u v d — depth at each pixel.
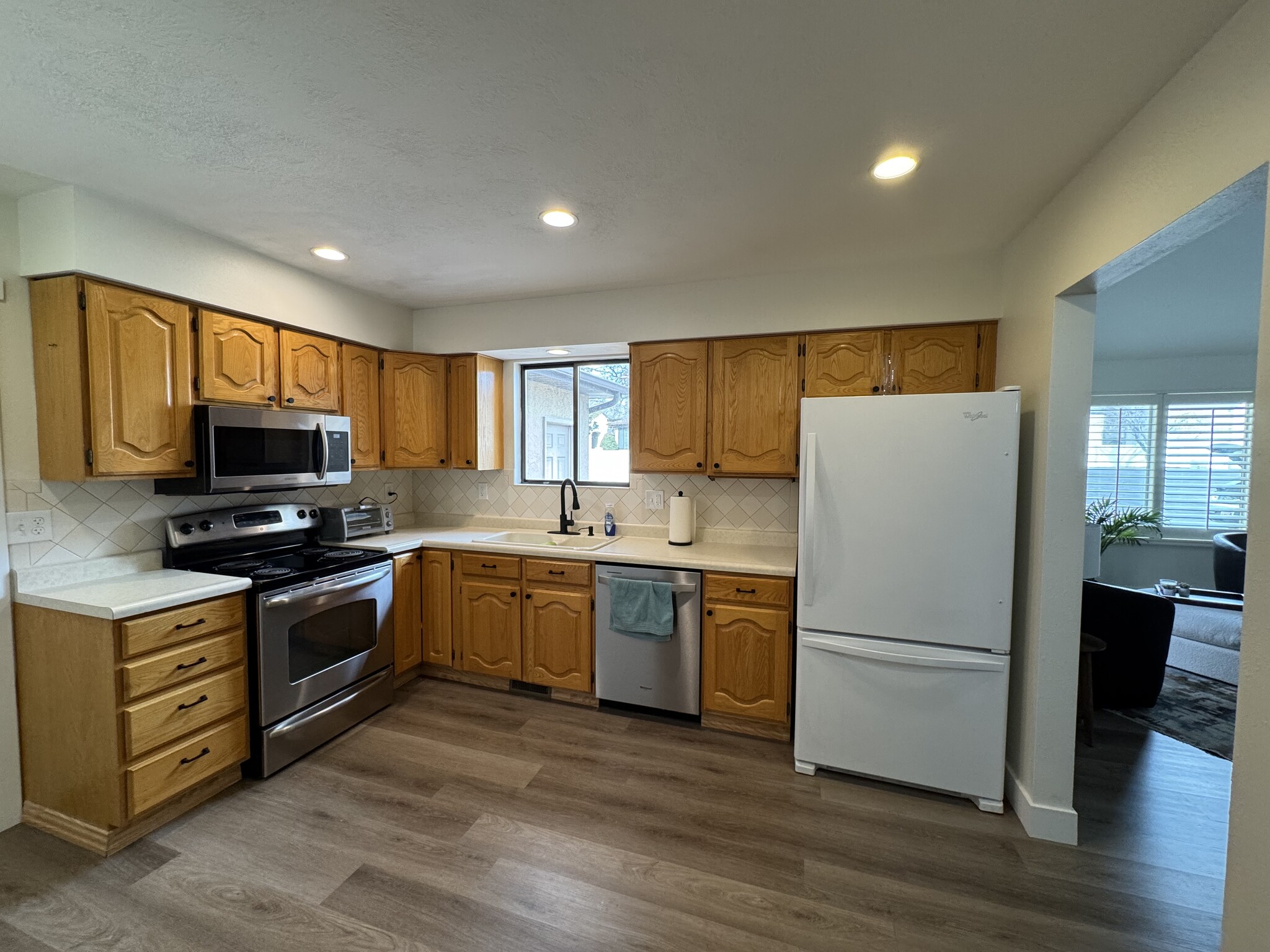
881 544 2.26
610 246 2.52
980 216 2.16
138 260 2.16
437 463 3.63
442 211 2.17
